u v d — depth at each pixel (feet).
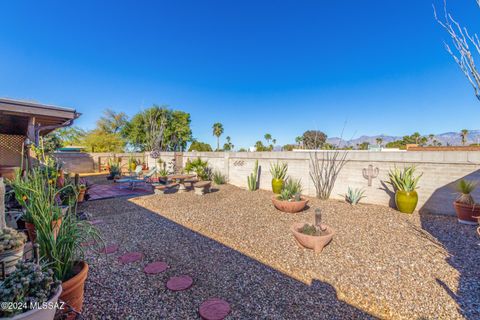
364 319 7.46
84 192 23.45
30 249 7.66
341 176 25.03
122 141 81.56
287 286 9.29
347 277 9.91
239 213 20.10
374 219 17.90
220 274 10.13
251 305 8.08
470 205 16.01
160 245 13.15
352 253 12.16
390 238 14.08
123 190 32.14
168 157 51.08
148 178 38.04
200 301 8.25
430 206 19.45
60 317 5.92
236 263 11.16
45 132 25.71
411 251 12.26
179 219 18.28
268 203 24.07
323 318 7.49
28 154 17.33
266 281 9.64
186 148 93.20
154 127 76.43
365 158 23.24
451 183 18.47
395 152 21.39
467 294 8.53
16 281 4.46
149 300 8.20
